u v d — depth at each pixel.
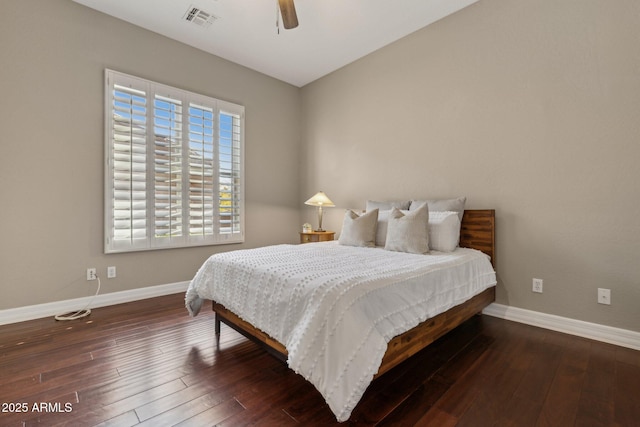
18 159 2.54
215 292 2.16
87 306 2.87
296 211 4.67
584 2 2.26
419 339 1.72
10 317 2.51
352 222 2.96
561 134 2.38
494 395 1.56
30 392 1.56
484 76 2.78
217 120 3.74
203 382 1.67
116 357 1.95
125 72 3.06
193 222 3.53
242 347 2.11
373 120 3.70
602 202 2.21
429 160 3.18
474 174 2.86
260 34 3.29
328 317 1.37
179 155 3.41
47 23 2.65
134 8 2.87
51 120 2.68
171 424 1.34
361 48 3.59
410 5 2.83
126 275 3.10
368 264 1.96
